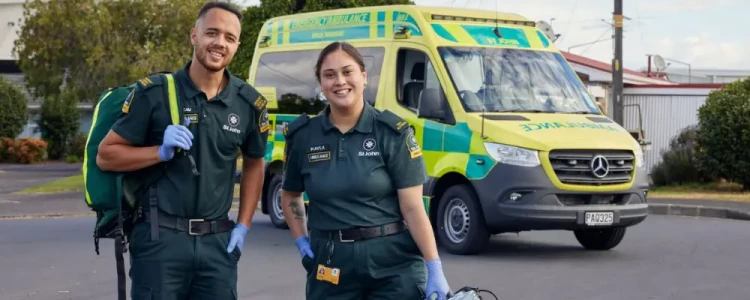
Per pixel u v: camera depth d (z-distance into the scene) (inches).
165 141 190.1
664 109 1056.2
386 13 486.0
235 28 197.6
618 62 967.6
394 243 200.4
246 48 997.8
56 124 1731.1
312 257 206.1
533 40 485.4
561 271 402.6
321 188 200.2
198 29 196.9
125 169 195.2
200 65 197.5
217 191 201.6
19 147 1635.1
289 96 539.2
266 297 355.9
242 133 203.2
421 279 202.2
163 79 198.2
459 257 439.2
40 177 1235.2
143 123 195.8
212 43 195.0
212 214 201.3
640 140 532.1
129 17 1430.9
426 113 444.1
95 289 380.2
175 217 197.9
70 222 633.0
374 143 199.5
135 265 200.5
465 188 438.3
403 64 470.6
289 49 546.6
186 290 202.5
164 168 197.0
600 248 468.4
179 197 197.3
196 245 199.0
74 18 1434.5
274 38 563.2
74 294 370.3
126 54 1421.0
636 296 350.0
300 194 213.2
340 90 197.6
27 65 1483.8
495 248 474.0
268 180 569.9
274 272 408.5
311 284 207.0
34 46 1455.5
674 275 393.4
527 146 419.8
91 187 197.9
